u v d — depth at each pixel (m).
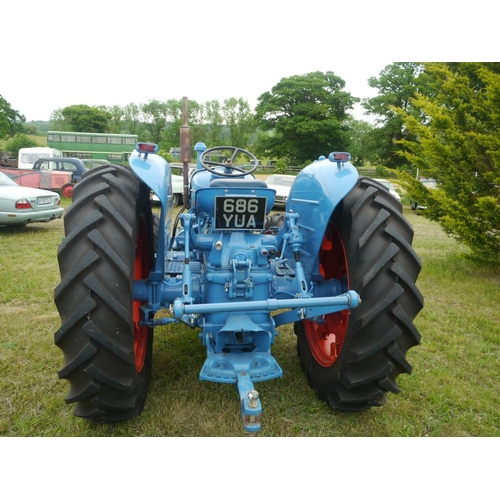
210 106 57.81
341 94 37.38
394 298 2.20
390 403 2.86
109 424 2.52
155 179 2.45
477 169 6.28
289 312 2.68
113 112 63.59
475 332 4.16
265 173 31.70
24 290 4.86
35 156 26.03
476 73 6.53
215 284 2.57
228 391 2.90
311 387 2.99
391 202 2.50
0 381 2.94
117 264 2.07
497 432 2.61
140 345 2.79
